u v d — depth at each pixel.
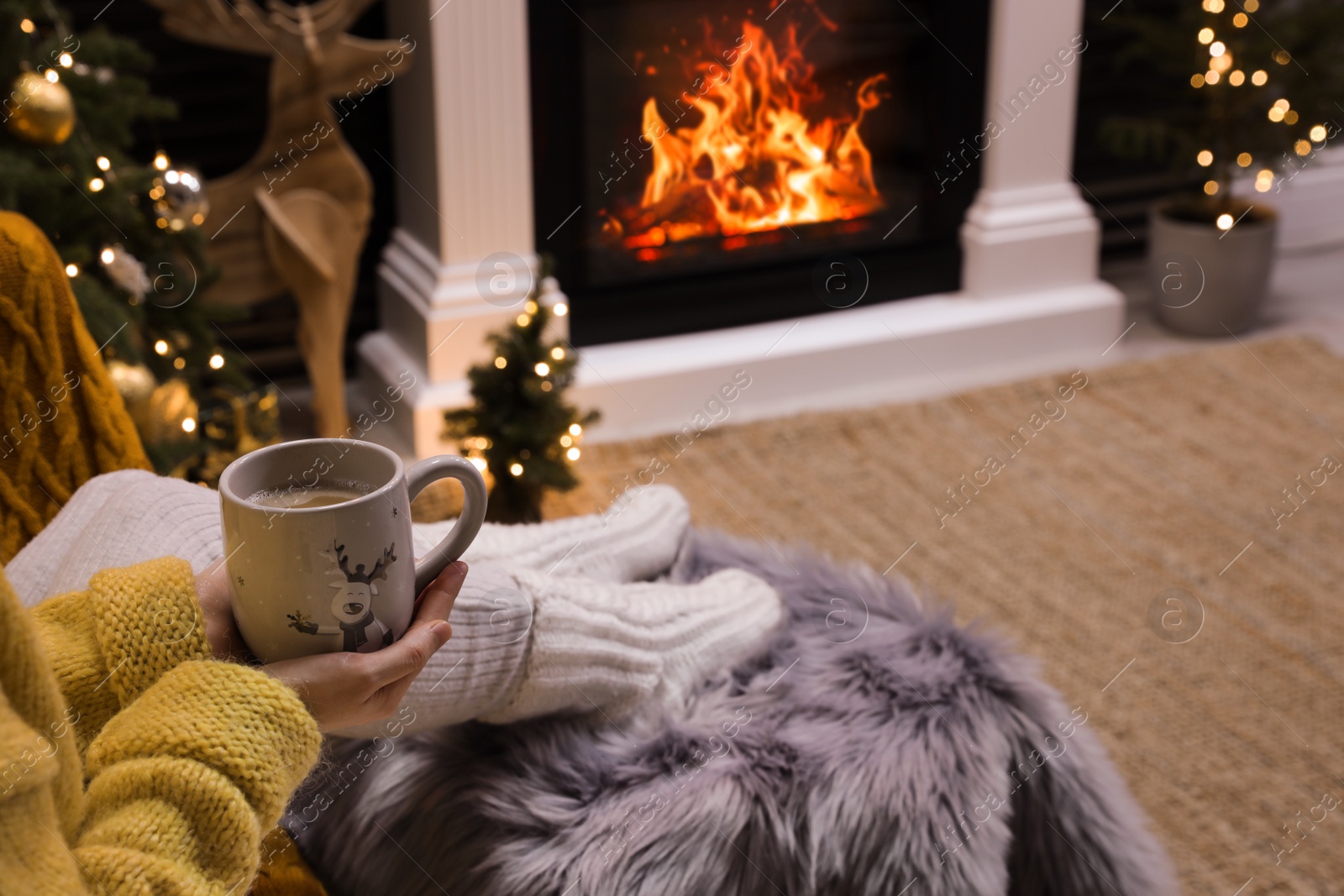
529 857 0.88
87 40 1.80
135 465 1.02
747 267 2.83
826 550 2.20
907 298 2.99
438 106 2.37
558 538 1.10
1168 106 3.45
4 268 0.92
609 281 2.73
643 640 0.99
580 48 2.51
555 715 0.98
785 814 0.92
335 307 2.35
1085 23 3.28
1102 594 2.09
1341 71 3.00
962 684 1.04
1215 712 1.80
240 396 2.18
